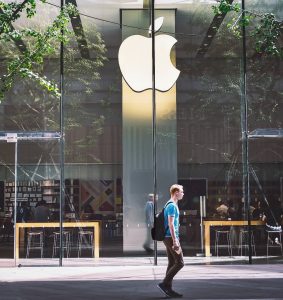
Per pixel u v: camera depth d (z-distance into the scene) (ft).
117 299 34.22
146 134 56.24
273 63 56.49
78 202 55.72
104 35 56.65
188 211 55.72
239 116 56.44
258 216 55.77
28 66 45.78
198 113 56.34
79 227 55.42
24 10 55.67
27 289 38.60
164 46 56.59
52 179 56.03
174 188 34.94
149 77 56.49
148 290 37.68
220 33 56.75
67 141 56.08
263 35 44.27
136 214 55.57
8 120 56.24
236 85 56.54
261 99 56.39
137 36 56.65
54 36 46.62
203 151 56.08
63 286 39.91
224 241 55.52
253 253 55.36
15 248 55.57
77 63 56.34
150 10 56.75
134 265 52.75
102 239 55.42
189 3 56.90
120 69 56.49
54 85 46.55
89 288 38.86
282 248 55.57
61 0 55.88
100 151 56.03
